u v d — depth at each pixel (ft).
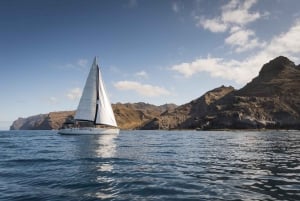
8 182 43.34
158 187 40.24
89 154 87.25
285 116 599.98
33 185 41.29
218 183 43.14
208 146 128.16
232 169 57.47
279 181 44.70
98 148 112.06
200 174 51.19
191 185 41.55
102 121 246.68
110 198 34.42
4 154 87.61
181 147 121.29
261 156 82.53
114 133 259.19
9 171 53.57
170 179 46.16
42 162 67.10
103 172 52.70
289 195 35.81
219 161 70.95
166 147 120.67
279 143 151.12
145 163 66.23
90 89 247.50
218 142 165.48
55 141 170.09
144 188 39.58
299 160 72.54
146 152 95.35
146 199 33.96
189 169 57.26
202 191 37.93
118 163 65.87
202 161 70.79
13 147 121.19
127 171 54.03
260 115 616.39
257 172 53.57
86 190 38.37
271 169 57.57
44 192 37.17
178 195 35.83
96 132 249.55
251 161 70.79
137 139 202.69
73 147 118.11
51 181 44.11
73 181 44.16
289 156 82.28
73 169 56.13
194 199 33.94
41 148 113.50
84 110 247.70
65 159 73.15
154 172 53.16
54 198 34.30
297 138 220.23
